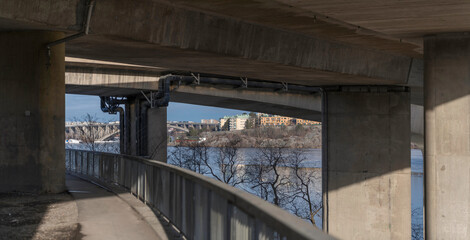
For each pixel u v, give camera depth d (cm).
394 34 1596
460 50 1557
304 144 15325
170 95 3912
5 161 1395
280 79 2689
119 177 1468
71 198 1265
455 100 1567
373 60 2402
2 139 1398
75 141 7800
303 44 2014
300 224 317
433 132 1599
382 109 2889
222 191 527
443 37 1574
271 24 1678
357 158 2902
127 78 3491
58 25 1277
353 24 1481
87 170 1928
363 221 2889
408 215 2852
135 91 3888
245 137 14962
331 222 2931
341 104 2934
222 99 4041
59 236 805
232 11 1495
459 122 1566
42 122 1386
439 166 1591
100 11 1330
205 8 1484
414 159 14825
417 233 4559
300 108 4256
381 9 1190
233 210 493
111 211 1059
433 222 1599
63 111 1438
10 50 1398
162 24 1519
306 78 2564
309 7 1184
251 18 1584
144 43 1518
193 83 3591
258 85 3706
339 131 2939
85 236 808
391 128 2878
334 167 2944
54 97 1406
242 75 2552
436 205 1594
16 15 1178
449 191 1577
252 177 5675
